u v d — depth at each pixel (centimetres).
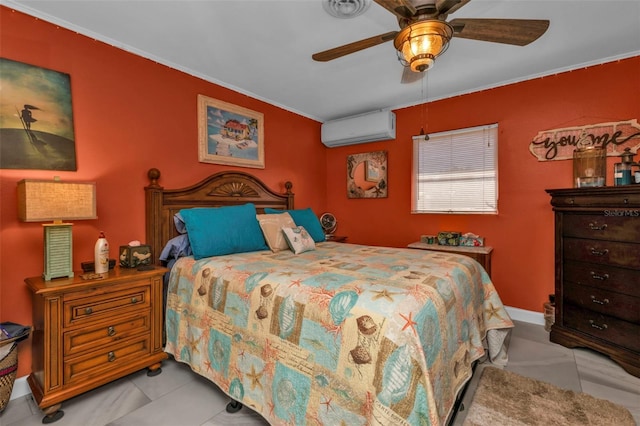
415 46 144
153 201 238
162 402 172
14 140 178
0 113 174
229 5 182
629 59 243
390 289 138
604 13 192
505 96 301
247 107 324
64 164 197
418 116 358
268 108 349
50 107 192
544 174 283
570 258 238
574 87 267
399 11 137
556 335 244
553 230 280
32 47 185
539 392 178
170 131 258
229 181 300
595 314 221
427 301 133
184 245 234
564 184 273
